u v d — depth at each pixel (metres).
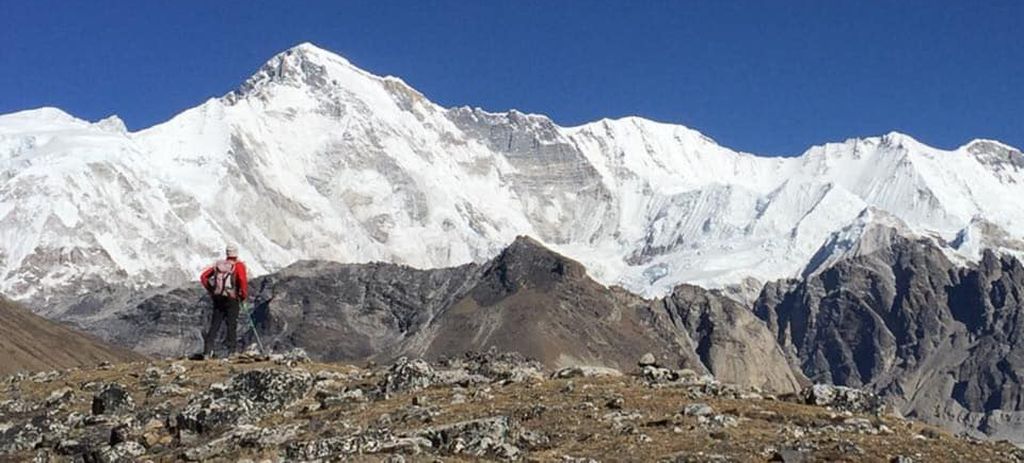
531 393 42.88
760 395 43.41
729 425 38.22
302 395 44.00
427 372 45.09
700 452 35.28
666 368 47.12
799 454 34.78
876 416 40.75
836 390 42.44
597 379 45.38
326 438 37.72
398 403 42.34
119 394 44.78
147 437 40.69
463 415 39.88
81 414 44.53
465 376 45.78
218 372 49.44
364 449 36.44
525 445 36.94
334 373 48.09
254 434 39.09
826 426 38.59
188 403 43.69
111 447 39.69
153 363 53.16
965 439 38.78
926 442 37.31
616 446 36.31
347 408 41.94
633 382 45.00
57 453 40.94
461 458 35.75
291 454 36.81
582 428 38.34
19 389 49.81
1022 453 37.19
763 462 34.69
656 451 35.66
